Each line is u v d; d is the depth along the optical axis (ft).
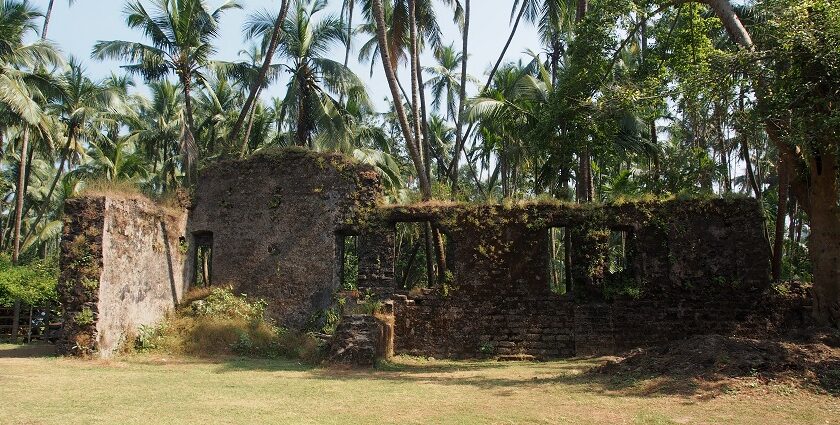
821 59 32.76
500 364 44.88
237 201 53.47
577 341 47.93
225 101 96.43
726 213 48.67
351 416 22.80
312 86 69.97
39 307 56.29
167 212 50.29
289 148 53.57
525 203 50.34
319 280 50.78
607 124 50.85
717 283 47.93
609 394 27.12
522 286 49.49
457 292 50.01
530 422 21.84
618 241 88.48
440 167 88.99
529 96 63.67
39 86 70.90
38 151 101.09
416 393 28.27
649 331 47.93
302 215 52.06
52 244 124.67
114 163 89.76
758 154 59.11
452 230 50.60
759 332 46.37
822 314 38.14
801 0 35.19
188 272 53.06
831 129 33.01
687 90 37.52
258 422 21.47
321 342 43.80
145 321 46.32
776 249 53.57
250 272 52.03
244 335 45.27
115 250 42.98
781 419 22.09
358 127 87.10
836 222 38.04
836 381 26.63
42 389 27.99
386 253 50.80
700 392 26.08
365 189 51.96
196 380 31.96
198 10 63.00
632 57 70.44
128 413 22.74
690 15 53.36
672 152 70.33
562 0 67.31
